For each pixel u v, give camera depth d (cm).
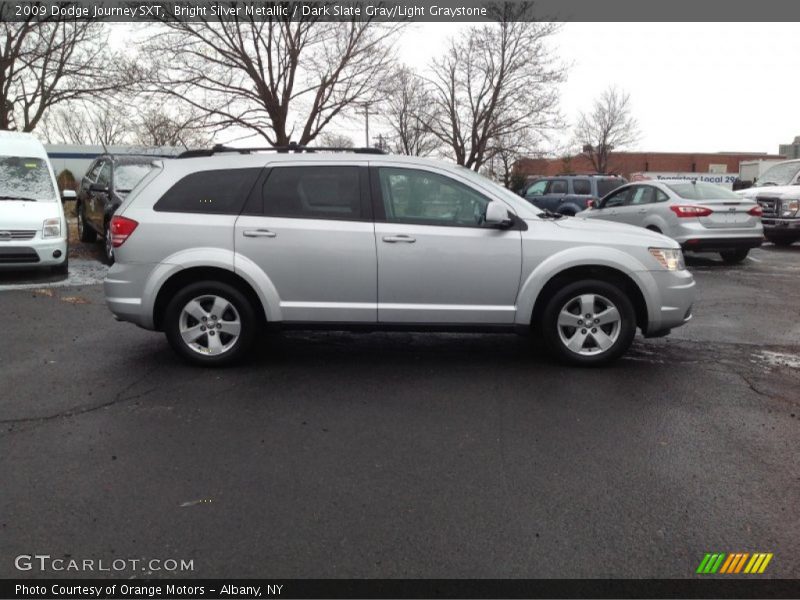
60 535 312
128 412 469
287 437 429
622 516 333
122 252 561
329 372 570
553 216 588
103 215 1224
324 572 287
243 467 385
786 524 327
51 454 398
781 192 1551
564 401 499
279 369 577
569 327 576
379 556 298
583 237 563
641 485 366
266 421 456
